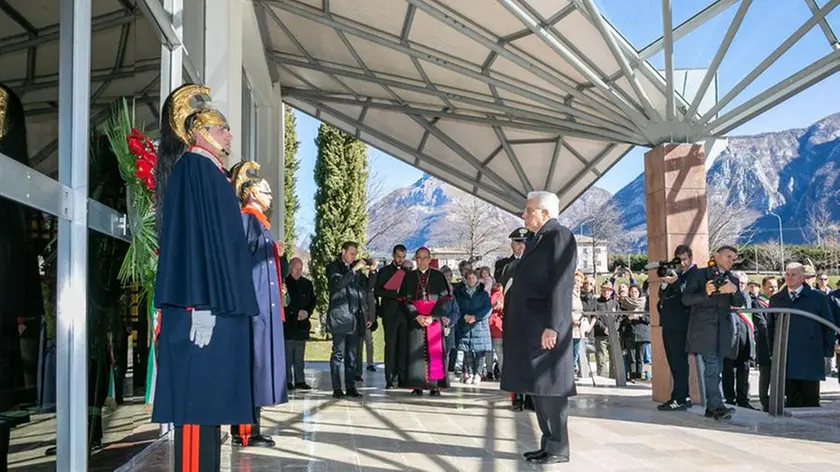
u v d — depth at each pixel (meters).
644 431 6.06
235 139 6.91
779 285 10.22
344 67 11.61
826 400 9.12
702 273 6.80
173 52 5.23
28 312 2.81
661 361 7.97
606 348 11.81
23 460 2.77
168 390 2.87
